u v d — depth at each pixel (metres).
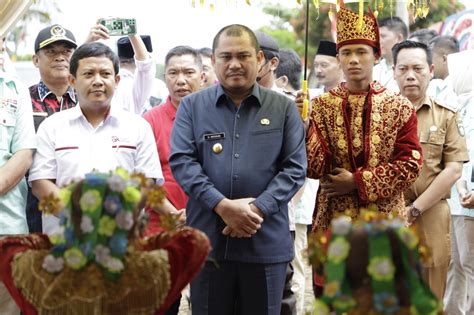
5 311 6.56
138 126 6.40
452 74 8.95
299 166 5.94
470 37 10.34
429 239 7.17
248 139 5.94
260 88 6.10
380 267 3.84
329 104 6.37
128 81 8.92
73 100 7.32
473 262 8.24
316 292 6.16
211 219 5.88
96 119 6.34
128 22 8.03
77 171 6.20
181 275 4.42
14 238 4.57
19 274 4.34
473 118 8.61
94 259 4.21
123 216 4.16
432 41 10.25
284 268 5.98
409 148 6.29
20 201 6.64
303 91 6.48
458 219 8.38
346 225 3.94
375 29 6.40
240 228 5.71
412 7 7.10
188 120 6.06
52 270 4.27
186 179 5.88
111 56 6.30
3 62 6.91
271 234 5.89
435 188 7.14
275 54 7.89
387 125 6.29
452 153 7.27
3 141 6.44
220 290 5.91
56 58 7.19
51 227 6.23
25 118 6.55
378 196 6.16
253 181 5.87
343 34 6.37
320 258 4.05
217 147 5.93
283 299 7.03
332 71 9.73
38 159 6.32
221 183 5.88
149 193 4.33
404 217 6.34
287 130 6.00
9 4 6.67
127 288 4.23
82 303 4.19
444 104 7.38
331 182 6.24
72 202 4.22
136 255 4.26
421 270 3.94
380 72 10.41
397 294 3.85
